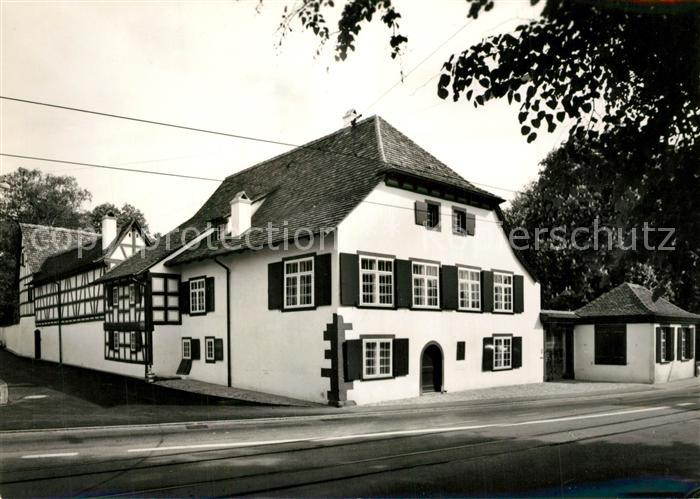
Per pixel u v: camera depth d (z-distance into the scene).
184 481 8.20
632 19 6.70
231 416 15.12
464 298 22.12
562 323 28.23
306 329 18.50
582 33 7.08
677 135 7.42
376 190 19.03
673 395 21.02
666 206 7.54
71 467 9.05
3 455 9.99
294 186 23.41
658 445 10.86
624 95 7.71
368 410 16.39
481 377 22.47
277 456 9.88
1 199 56.88
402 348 19.23
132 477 8.42
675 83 7.07
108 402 18.05
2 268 53.62
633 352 26.70
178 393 20.25
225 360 22.36
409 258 19.89
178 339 25.50
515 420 14.19
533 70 7.52
